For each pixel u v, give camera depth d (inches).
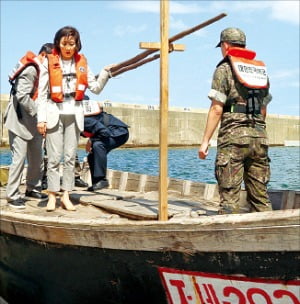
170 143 1596.9
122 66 212.4
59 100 205.6
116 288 165.3
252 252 129.4
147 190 264.7
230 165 163.2
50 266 184.2
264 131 167.5
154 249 147.8
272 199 206.2
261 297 133.2
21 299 207.9
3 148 1237.1
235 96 162.1
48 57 205.5
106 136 265.0
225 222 131.6
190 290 146.1
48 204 213.5
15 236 195.2
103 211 210.5
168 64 162.4
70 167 214.8
